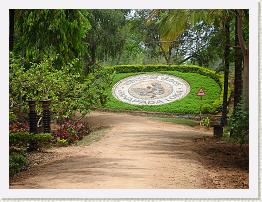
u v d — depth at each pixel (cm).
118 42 2141
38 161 864
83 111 1438
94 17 2070
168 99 2436
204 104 2275
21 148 994
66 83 1280
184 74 2731
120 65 2900
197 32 1573
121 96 2505
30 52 1222
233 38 1487
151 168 740
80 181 639
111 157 870
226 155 930
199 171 742
